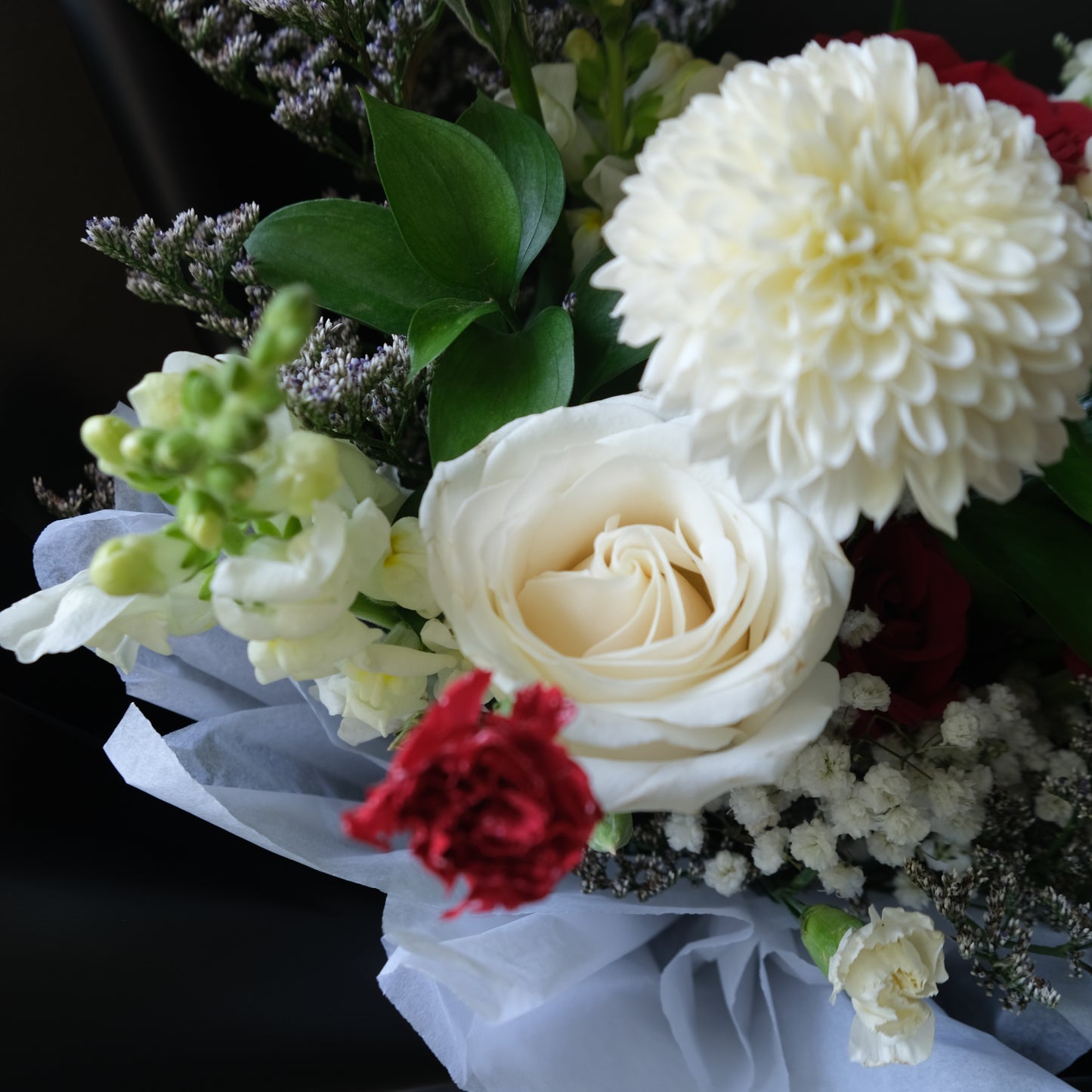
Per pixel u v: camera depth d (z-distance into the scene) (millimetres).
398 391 544
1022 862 549
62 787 564
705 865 556
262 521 469
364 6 584
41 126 611
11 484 600
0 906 528
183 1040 529
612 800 459
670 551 490
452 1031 533
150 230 566
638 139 645
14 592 592
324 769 603
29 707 577
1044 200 446
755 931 565
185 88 614
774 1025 567
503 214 540
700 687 471
